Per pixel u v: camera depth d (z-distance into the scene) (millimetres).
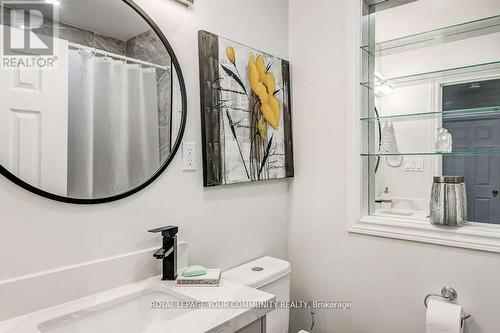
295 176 1727
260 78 1527
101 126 974
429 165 1607
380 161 1741
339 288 1564
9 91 801
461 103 1511
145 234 1090
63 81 894
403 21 1594
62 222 897
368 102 1580
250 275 1311
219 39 1336
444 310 1166
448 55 1535
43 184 853
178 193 1194
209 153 1274
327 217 1603
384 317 1424
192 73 1246
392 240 1401
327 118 1599
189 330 741
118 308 927
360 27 1505
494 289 1168
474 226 1268
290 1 1734
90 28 950
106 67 986
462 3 1468
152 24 1103
